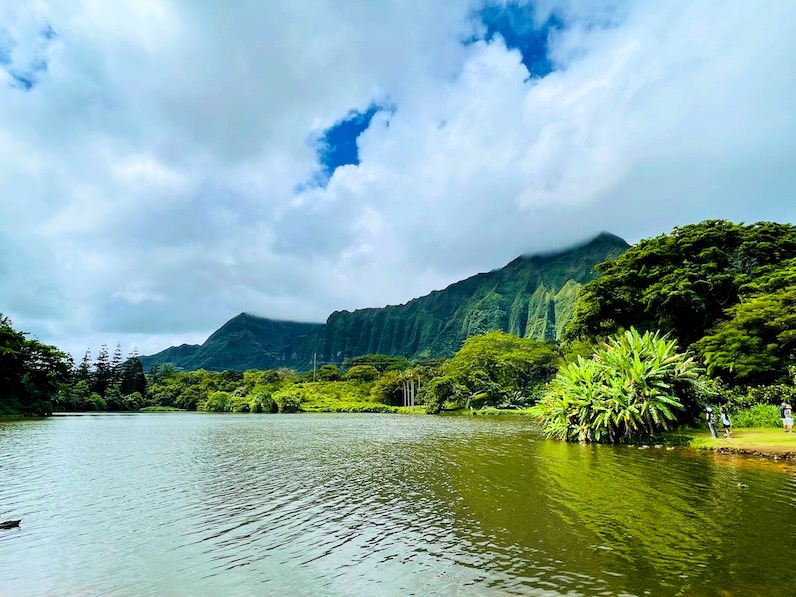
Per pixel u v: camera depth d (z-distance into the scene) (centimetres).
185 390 13850
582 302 4484
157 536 1180
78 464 2381
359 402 13112
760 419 2875
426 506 1427
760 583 826
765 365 3098
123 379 13688
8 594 856
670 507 1316
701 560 934
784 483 1580
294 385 14812
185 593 851
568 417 3058
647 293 3888
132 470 2184
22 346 7369
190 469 2211
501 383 9525
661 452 2362
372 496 1584
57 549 1089
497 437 3609
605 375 2916
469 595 809
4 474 2088
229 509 1438
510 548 1035
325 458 2570
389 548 1060
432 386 9988
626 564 924
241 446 3250
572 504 1381
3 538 1173
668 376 2803
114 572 953
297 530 1217
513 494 1540
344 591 843
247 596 831
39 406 7806
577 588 822
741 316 3212
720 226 4081
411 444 3250
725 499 1388
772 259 3909
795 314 2883
